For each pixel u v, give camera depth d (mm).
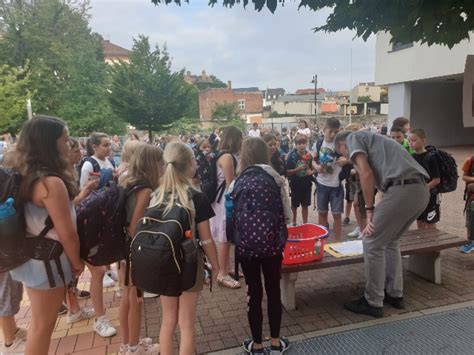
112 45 69812
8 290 3055
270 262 2787
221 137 4211
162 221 2332
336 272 4516
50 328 2365
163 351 2555
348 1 2334
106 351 3121
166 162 2527
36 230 2223
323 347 2988
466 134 22078
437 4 1950
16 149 2225
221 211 4199
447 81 18812
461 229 6211
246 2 2277
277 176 2777
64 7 32469
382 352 2896
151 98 33562
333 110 75312
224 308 3723
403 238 4098
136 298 2809
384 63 18344
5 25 29391
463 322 3287
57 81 30875
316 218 7512
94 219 2533
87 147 4348
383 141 3357
